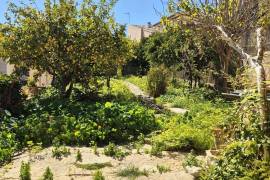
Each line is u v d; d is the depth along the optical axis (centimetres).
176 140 1063
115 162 964
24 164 900
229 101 1844
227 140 608
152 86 2609
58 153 1022
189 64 2548
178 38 2716
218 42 1495
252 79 602
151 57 3231
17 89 1558
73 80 1886
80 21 1834
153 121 1312
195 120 1287
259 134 532
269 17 1225
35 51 1806
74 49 1833
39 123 1220
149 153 1035
